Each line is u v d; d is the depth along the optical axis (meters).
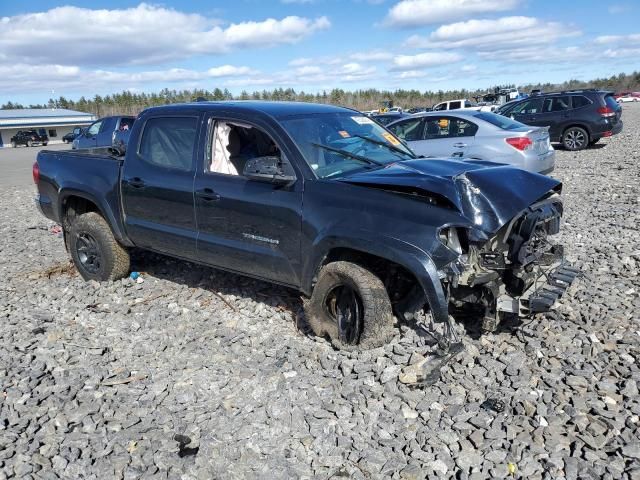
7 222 10.67
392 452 3.16
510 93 37.81
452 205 3.88
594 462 2.97
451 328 3.95
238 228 4.80
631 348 4.13
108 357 4.43
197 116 5.20
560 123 17.75
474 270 3.91
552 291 4.30
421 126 11.38
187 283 6.11
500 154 10.33
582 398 3.54
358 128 5.29
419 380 3.75
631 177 11.95
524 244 4.07
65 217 6.59
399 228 3.92
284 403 3.65
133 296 5.80
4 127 59.31
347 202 4.16
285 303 5.39
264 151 5.17
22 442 3.32
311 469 3.05
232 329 4.88
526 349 4.20
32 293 6.09
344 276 4.17
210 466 3.09
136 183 5.54
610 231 7.58
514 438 3.21
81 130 21.34
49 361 4.35
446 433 3.28
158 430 3.43
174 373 4.14
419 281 3.82
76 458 3.20
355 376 3.91
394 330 4.21
